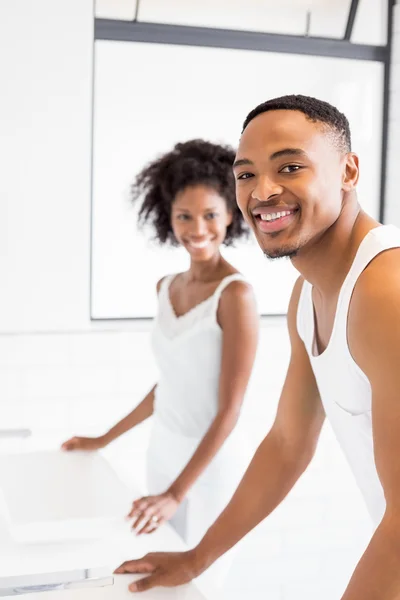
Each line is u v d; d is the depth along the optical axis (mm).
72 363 2688
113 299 3543
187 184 1792
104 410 2734
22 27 2512
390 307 848
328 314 1025
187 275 1879
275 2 3381
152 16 3191
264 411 2895
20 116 2545
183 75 4086
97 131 3877
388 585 829
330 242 958
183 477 1597
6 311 2607
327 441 2869
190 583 1068
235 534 1216
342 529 2873
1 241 2574
